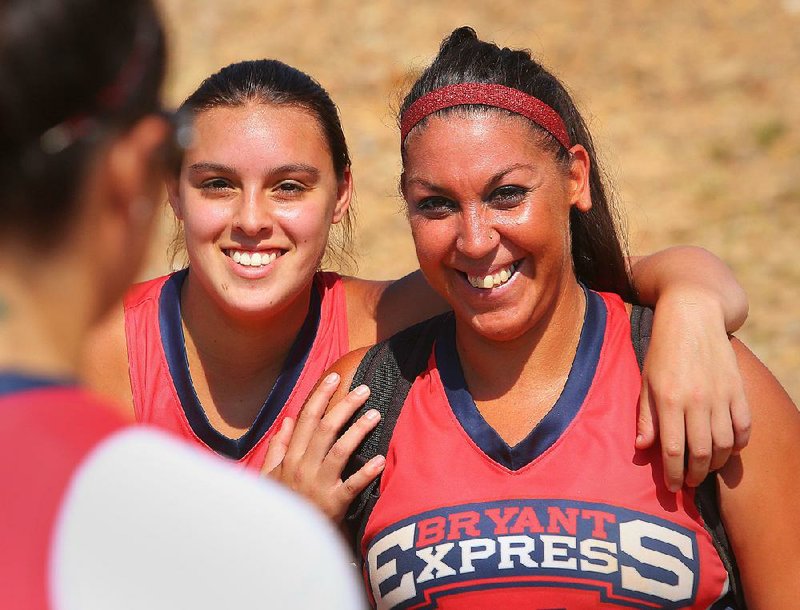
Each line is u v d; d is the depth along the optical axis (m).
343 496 9.61
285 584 4.59
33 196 4.75
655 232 29.62
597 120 34.62
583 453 9.19
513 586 8.81
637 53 38.59
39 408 4.68
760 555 9.18
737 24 40.06
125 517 4.55
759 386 9.41
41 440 4.62
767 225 29.61
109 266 5.09
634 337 9.85
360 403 10.02
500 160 9.36
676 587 8.82
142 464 4.71
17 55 4.64
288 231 11.78
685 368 9.12
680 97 36.41
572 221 10.66
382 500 9.48
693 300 9.65
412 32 40.06
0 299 4.72
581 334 9.80
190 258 12.14
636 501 8.96
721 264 10.59
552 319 9.75
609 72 37.72
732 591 9.37
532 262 9.55
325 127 12.17
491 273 9.48
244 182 11.66
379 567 9.30
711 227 29.80
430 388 9.89
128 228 5.14
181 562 4.52
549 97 9.89
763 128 34.22
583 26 40.12
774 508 9.18
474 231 9.38
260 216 11.62
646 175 32.31
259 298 11.80
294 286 11.94
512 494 9.09
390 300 12.84
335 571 4.74
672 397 9.02
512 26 40.22
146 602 4.44
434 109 9.59
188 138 5.34
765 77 36.81
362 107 36.28
